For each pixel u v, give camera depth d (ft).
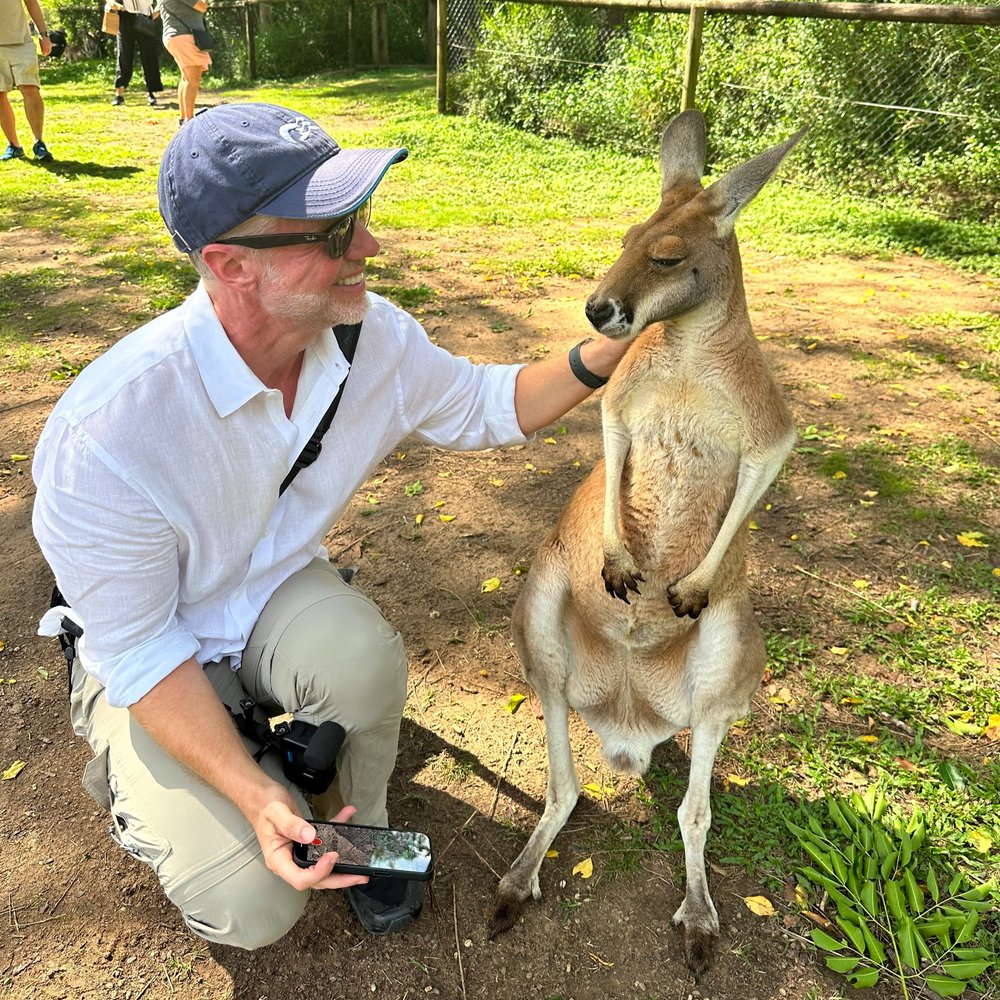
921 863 7.52
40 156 30.94
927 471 12.92
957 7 22.86
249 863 5.52
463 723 8.95
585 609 7.83
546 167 30.58
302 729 6.04
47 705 9.01
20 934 6.94
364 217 5.69
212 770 5.38
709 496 7.45
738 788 8.27
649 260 6.86
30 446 13.43
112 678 5.41
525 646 7.83
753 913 7.16
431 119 37.27
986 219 23.85
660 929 7.08
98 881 7.33
